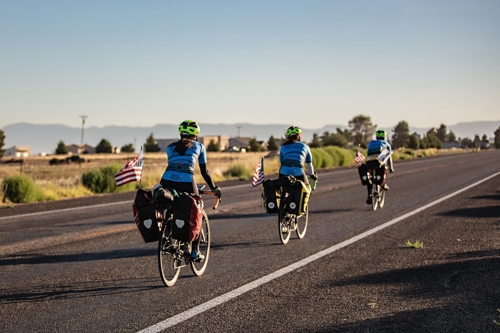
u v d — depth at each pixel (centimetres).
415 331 504
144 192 690
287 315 559
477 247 904
